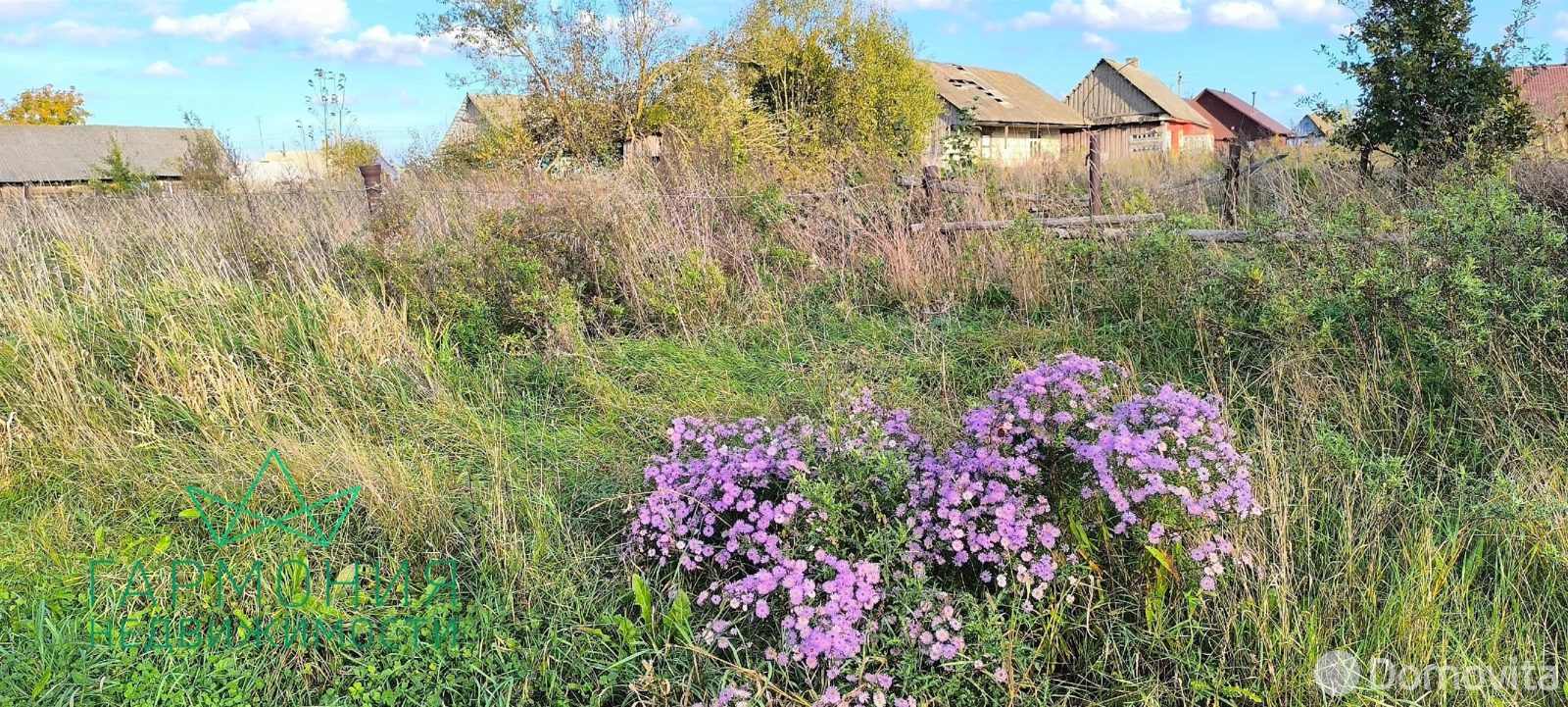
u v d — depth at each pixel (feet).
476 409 14.66
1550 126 26.45
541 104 54.24
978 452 9.11
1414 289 12.34
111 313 16.35
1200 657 8.30
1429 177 21.18
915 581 8.52
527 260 18.54
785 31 58.90
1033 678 8.31
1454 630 8.34
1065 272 18.13
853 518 9.59
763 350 17.02
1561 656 8.07
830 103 59.06
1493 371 11.68
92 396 13.99
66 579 9.87
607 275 19.26
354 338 15.90
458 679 8.68
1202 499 8.38
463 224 22.16
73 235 20.54
